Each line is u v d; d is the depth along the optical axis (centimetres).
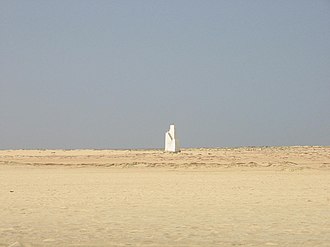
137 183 3097
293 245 1180
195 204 2000
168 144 8006
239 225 1470
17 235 1320
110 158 5988
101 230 1391
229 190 2612
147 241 1228
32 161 5466
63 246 1174
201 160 5516
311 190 2611
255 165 4697
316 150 9956
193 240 1241
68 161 5459
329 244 1192
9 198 2269
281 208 1867
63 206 1959
